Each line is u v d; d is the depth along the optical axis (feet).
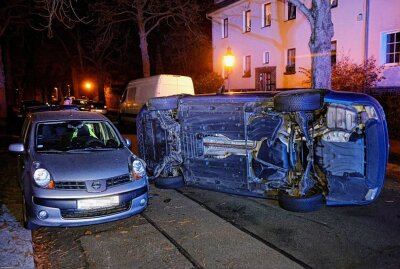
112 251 15.61
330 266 13.71
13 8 90.74
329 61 33.27
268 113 19.79
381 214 19.01
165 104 23.47
